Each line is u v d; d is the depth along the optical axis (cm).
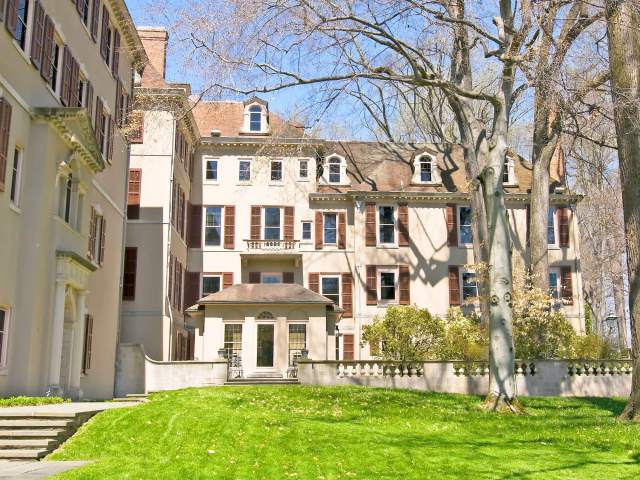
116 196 2709
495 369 1927
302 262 3978
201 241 4000
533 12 1673
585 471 1110
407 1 1716
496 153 1948
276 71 1816
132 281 3275
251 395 1998
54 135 1861
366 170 4175
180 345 3681
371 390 2272
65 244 1964
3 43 1614
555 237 4003
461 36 1962
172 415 1485
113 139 2631
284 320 2881
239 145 4091
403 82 1880
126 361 2697
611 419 1766
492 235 1961
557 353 2784
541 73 1661
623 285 4791
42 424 1312
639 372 1770
